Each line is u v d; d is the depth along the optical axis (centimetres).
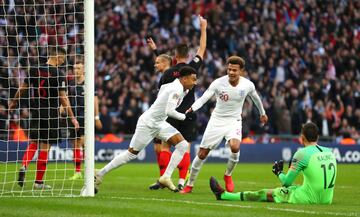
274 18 4225
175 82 1594
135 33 3991
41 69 1731
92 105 1460
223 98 1641
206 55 3875
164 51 3919
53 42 3550
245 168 2917
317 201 1359
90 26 1456
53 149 2950
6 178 2011
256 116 3575
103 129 3438
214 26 4100
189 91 1775
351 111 3772
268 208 1261
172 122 1761
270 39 4112
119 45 3912
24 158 1684
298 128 3644
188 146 1770
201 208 1255
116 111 3516
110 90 3569
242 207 1273
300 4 4300
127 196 1513
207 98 1638
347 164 3341
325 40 4219
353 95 3853
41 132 1703
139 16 4053
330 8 4359
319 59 4075
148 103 3566
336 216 1172
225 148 3334
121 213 1174
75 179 1980
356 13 4381
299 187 1367
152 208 1244
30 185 1778
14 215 1137
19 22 3478
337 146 3425
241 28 4131
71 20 3638
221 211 1212
